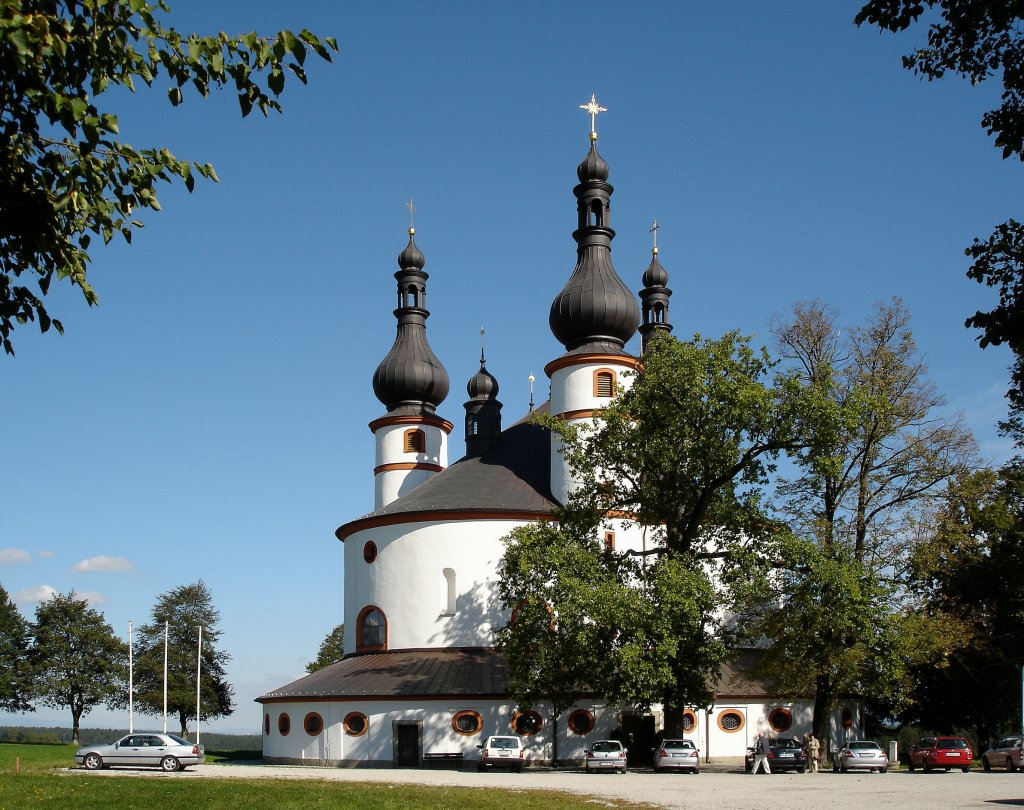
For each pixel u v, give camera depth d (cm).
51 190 1577
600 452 5112
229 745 11969
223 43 1507
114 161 1592
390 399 7762
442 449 7756
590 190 6644
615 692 4666
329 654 10738
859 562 4894
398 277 7919
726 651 4534
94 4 1458
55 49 1395
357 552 6556
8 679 9375
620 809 2809
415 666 5894
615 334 6531
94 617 9781
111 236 1634
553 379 6600
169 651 10544
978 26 1952
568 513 5094
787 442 4712
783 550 4644
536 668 4909
